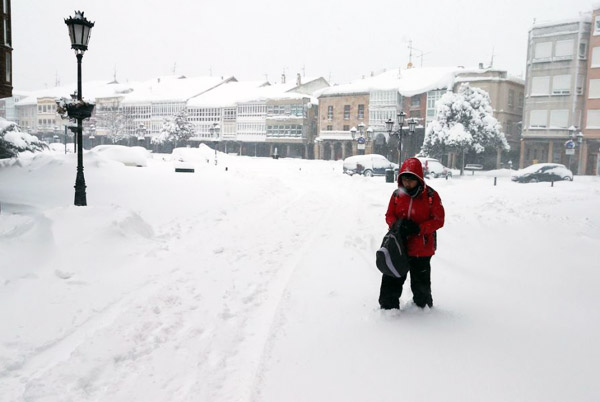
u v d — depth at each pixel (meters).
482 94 40.22
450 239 8.12
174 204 12.59
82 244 6.93
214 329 4.38
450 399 2.96
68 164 17.33
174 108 78.38
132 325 4.43
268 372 3.42
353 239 8.41
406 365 3.43
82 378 3.44
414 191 4.24
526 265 6.37
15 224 7.80
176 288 5.60
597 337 3.89
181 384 3.39
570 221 10.09
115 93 90.31
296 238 8.76
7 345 4.00
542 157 45.25
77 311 4.85
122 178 16.48
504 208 12.09
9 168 17.53
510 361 3.46
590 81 41.38
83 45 9.56
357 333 4.05
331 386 3.19
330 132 60.09
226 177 20.50
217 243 8.30
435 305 4.70
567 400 2.92
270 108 67.00
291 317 4.54
